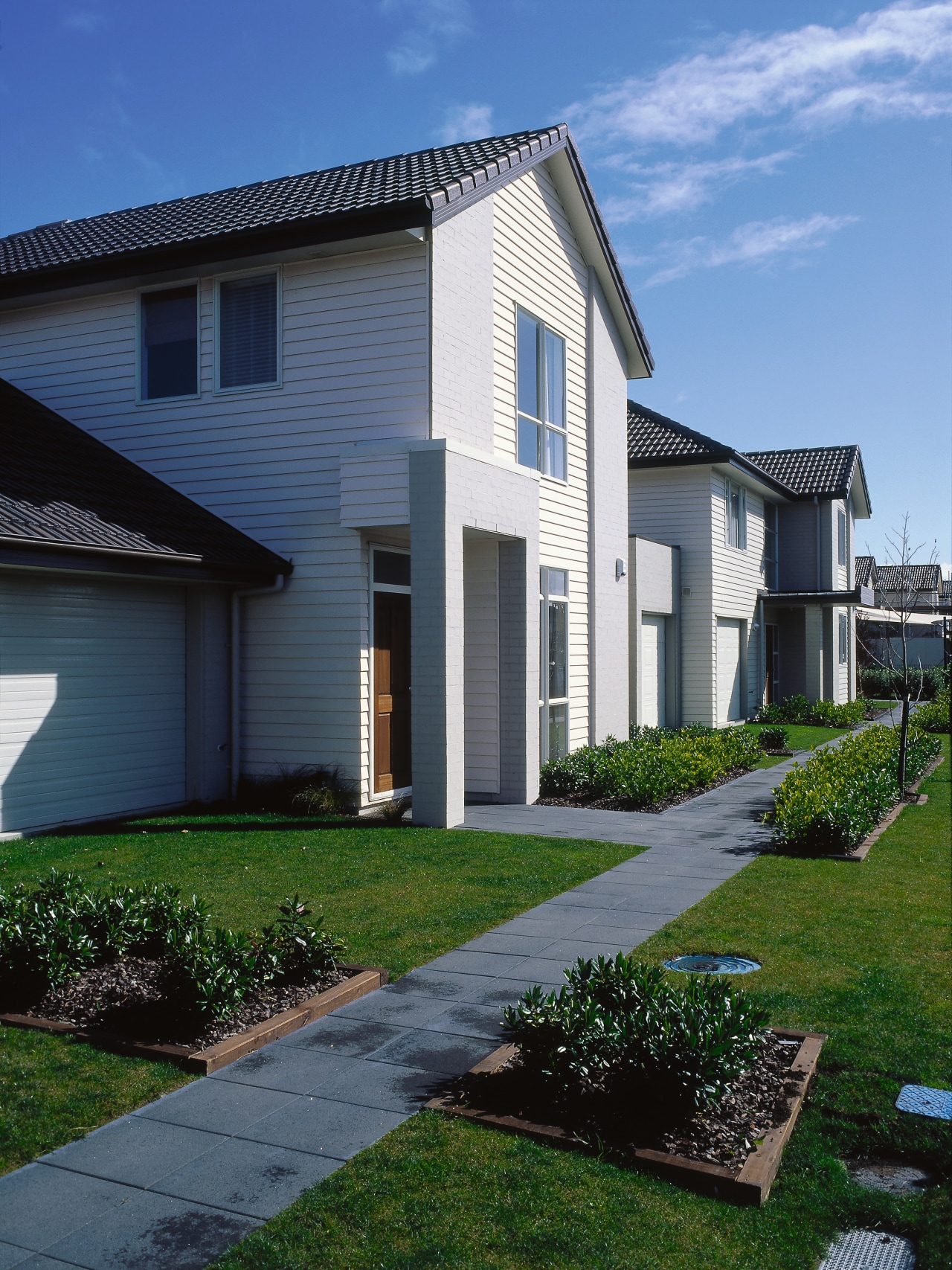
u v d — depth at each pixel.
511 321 13.29
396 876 8.53
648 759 13.36
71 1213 3.65
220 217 13.03
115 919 6.07
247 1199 3.72
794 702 26.58
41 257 13.78
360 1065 4.88
